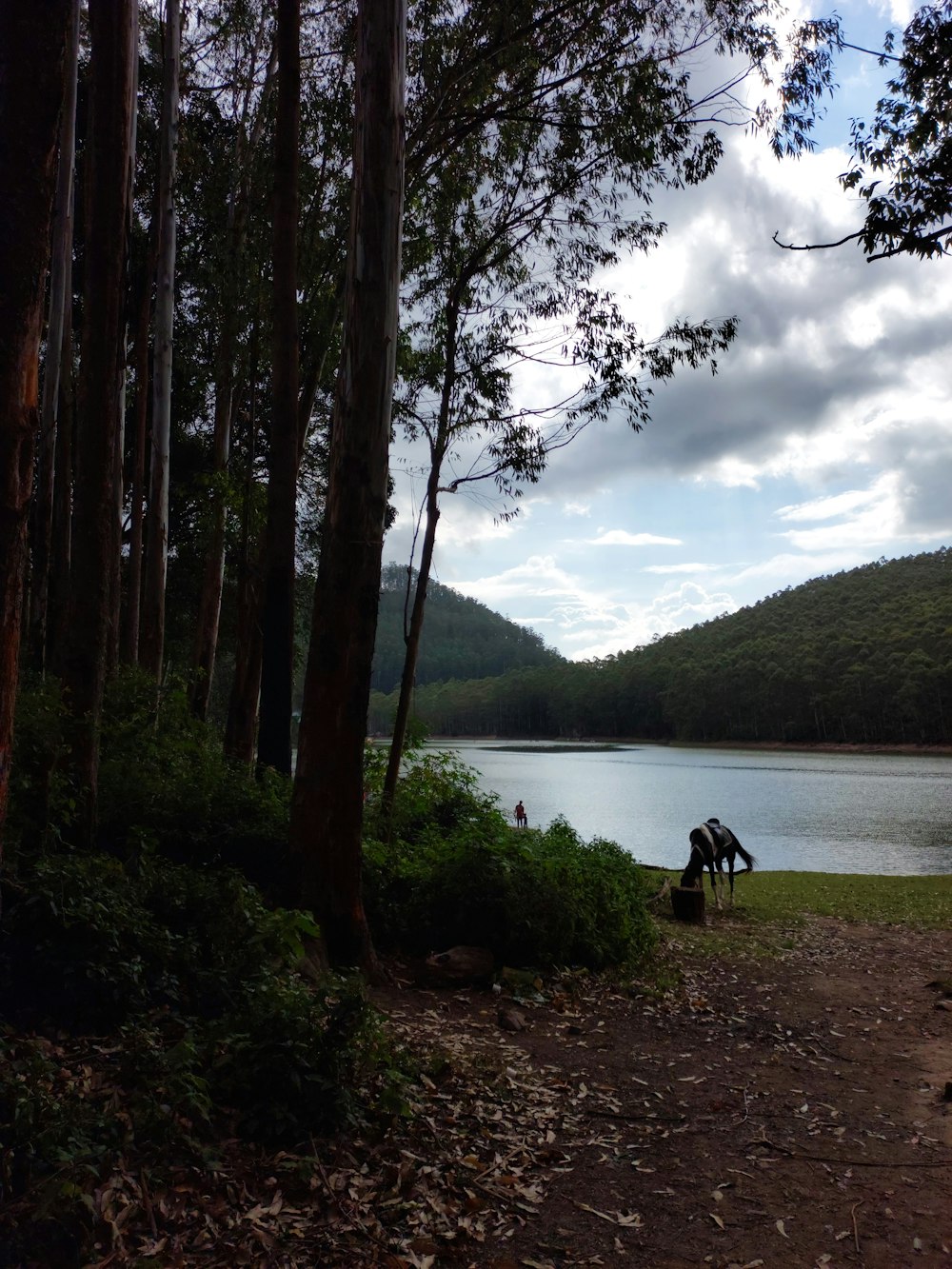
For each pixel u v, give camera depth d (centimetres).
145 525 2200
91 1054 399
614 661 17700
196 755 901
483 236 1208
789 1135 451
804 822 3844
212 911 528
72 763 596
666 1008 702
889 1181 397
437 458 1138
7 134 280
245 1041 398
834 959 968
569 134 1138
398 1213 338
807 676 11444
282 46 941
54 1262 278
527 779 6812
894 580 17700
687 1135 446
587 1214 356
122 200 643
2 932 432
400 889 797
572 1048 580
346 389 686
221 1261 294
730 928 1142
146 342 1560
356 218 691
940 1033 665
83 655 611
